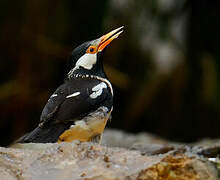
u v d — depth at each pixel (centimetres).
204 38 1825
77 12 1709
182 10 1777
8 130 1723
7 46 1692
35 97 1712
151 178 459
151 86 1767
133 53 1773
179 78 1766
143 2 1731
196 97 1767
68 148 515
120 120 1811
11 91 1689
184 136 1795
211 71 1759
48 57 1720
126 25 1741
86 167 484
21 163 498
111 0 1717
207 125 1772
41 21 1691
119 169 474
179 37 1781
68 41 1736
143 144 873
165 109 1784
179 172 467
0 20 1667
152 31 1759
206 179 468
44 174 479
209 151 764
